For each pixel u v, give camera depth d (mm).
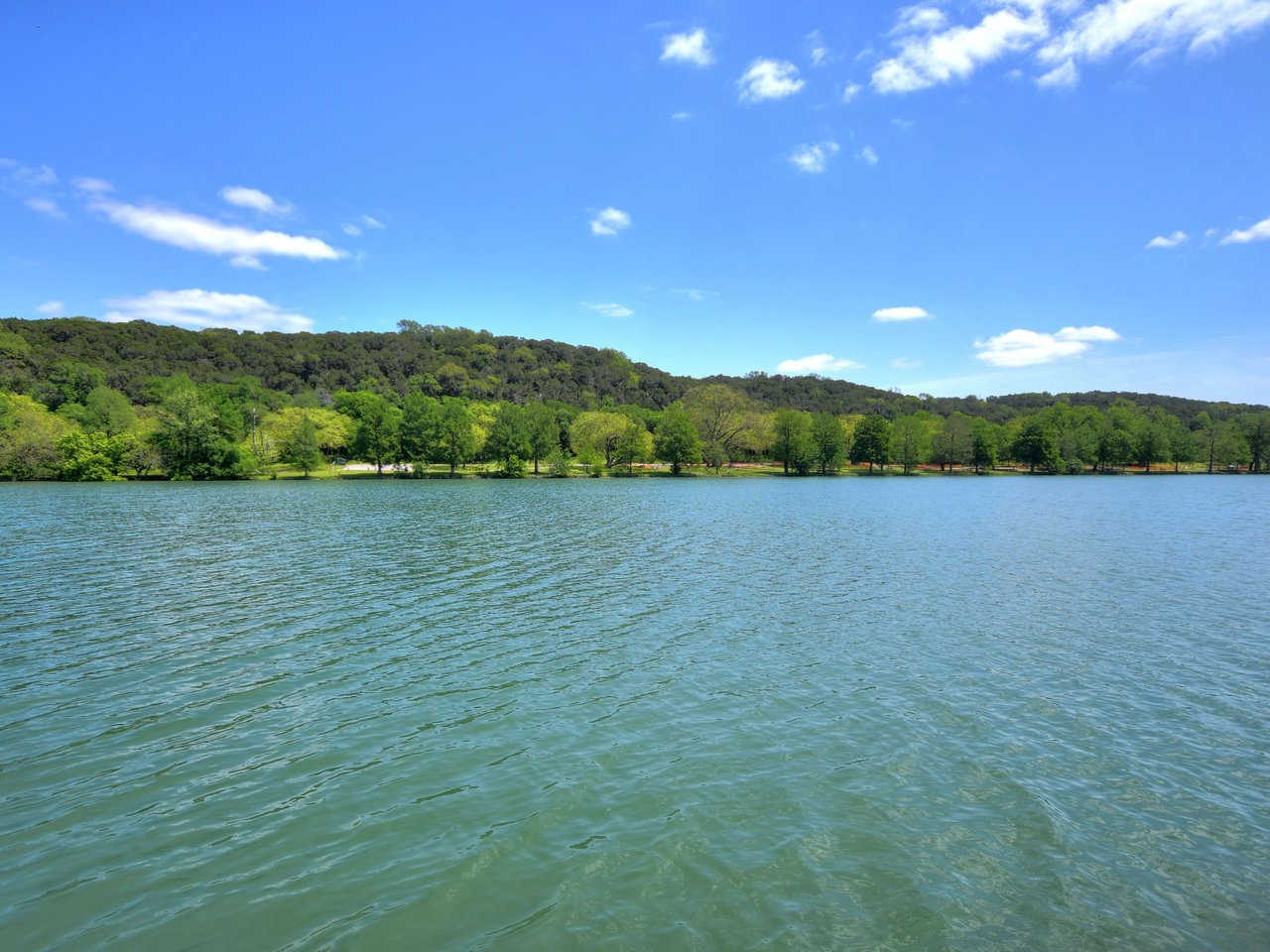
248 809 12164
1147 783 13266
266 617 24922
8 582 30531
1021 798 12664
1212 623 24766
